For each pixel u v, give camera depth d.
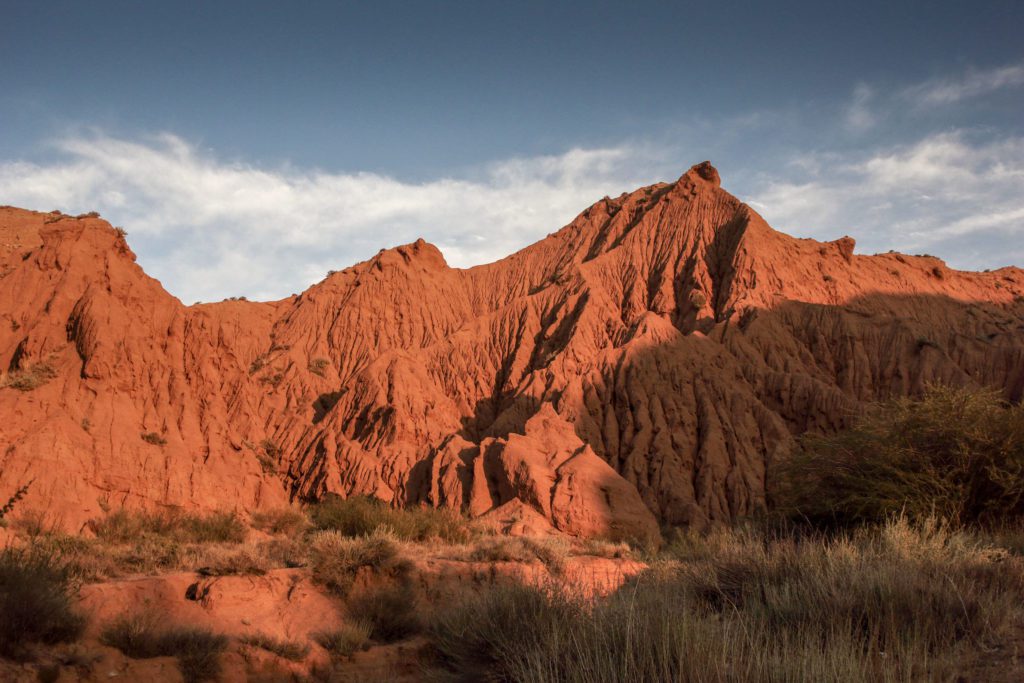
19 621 11.06
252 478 36.34
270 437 56.88
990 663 6.80
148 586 14.09
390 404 55.38
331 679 12.93
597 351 62.31
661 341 56.41
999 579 9.50
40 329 34.69
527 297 73.00
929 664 6.73
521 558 19.12
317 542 17.52
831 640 6.99
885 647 7.11
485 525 30.75
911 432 21.03
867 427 22.36
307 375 65.00
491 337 70.75
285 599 15.11
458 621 11.02
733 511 44.53
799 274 68.19
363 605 15.19
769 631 7.84
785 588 9.36
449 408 61.09
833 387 51.72
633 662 6.74
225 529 24.91
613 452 50.00
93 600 13.16
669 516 44.09
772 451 47.50
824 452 22.22
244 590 14.75
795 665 6.32
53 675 10.66
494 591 10.97
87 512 27.91
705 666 6.55
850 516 20.30
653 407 51.44
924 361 56.00
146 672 11.62
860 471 21.03
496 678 8.91
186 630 12.87
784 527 19.17
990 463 19.70
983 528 18.42
